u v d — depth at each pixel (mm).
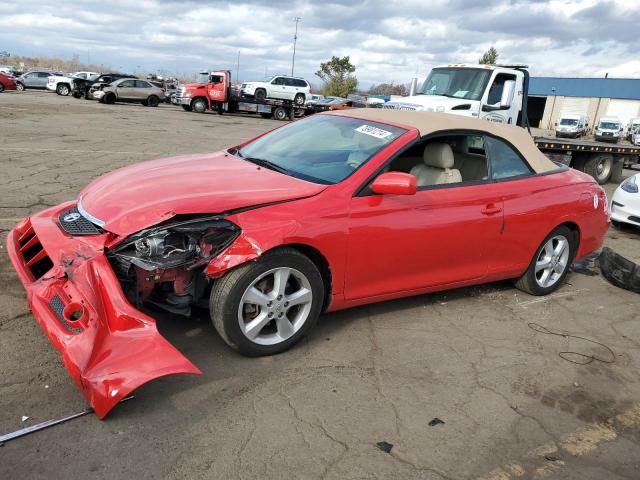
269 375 3342
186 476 2469
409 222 3879
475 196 4289
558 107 61312
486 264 4535
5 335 3473
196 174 3779
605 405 3424
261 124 26547
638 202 7973
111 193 3529
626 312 4996
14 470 2398
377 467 2648
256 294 3324
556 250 5070
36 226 3559
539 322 4582
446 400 3287
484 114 12250
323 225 3484
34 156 10531
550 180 4875
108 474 2436
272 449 2699
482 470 2715
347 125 4441
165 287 3398
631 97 55656
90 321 2785
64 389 2996
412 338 4031
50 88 38250
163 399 3010
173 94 37562
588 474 2771
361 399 3197
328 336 3918
